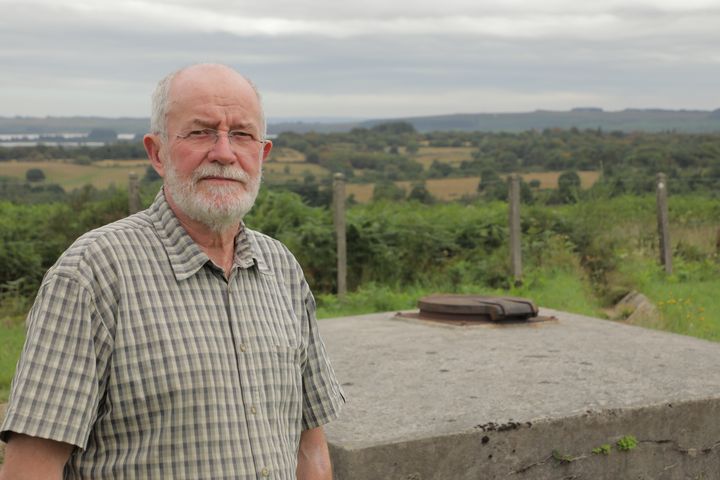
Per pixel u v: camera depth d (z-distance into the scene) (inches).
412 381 197.6
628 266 497.7
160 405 87.4
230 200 93.0
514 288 446.6
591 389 188.2
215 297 93.0
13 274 450.6
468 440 161.8
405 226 502.9
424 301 275.9
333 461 155.8
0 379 267.4
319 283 472.7
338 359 221.1
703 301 420.8
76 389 84.7
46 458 84.4
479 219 544.7
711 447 182.9
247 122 95.5
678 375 200.4
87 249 89.7
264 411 92.7
